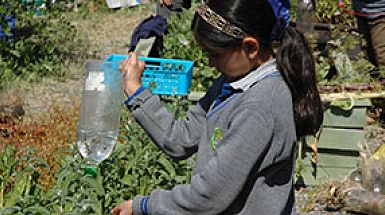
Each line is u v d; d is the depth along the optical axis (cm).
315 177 437
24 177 324
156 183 342
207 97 216
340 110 423
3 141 439
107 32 923
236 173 169
